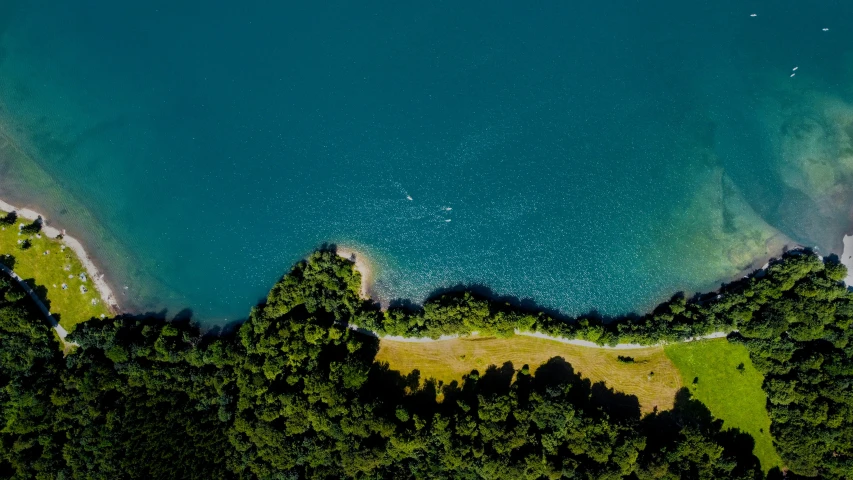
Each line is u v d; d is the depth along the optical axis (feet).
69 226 391.45
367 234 396.98
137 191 401.49
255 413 360.69
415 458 361.10
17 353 365.20
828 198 382.01
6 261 382.22
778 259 380.37
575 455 358.23
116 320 381.19
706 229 390.63
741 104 398.62
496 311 376.48
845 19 398.01
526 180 401.29
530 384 376.48
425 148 404.36
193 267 397.39
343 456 354.13
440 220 398.21
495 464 347.56
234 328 391.45
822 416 341.21
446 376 379.14
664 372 376.07
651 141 401.90
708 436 365.81
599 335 370.73
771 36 402.31
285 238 398.83
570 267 393.09
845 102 388.78
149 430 361.10
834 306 354.13
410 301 390.42
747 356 373.61
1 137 398.21
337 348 379.96
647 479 348.59
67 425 361.92
